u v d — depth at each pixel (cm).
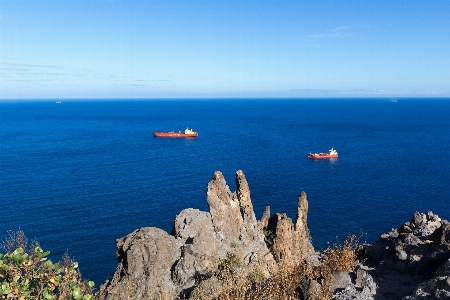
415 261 3014
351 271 2869
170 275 2725
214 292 2258
